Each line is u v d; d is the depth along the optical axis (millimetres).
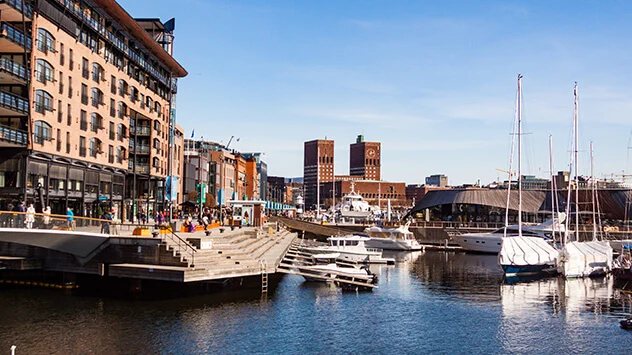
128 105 78250
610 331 36531
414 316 39969
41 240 40094
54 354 28047
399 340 33531
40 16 54438
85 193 65500
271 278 53906
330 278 50906
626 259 64500
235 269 41719
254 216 79750
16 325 33031
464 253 93125
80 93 63531
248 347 30516
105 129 70250
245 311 38500
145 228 43531
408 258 83438
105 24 70750
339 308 41500
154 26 95875
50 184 57938
